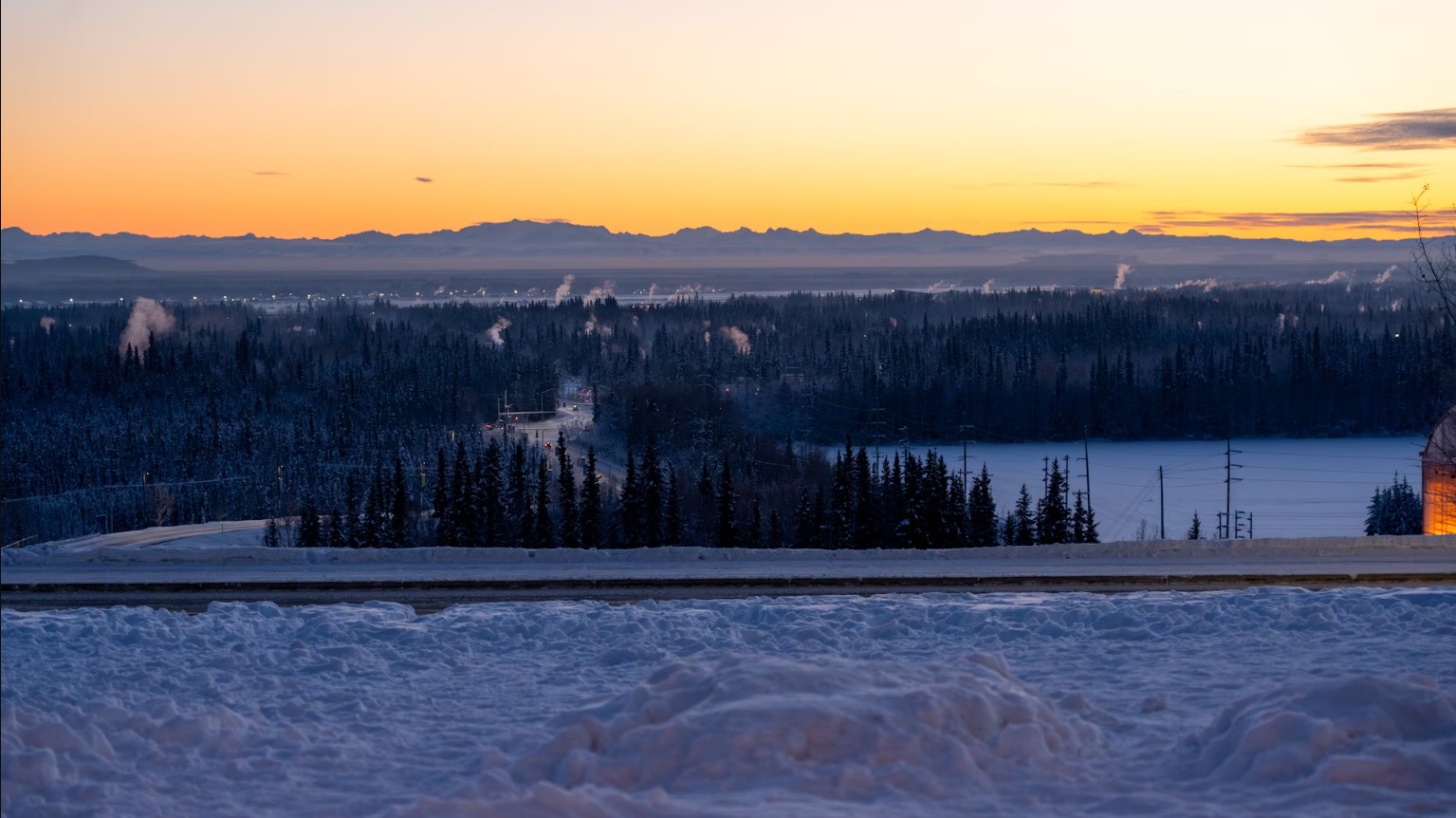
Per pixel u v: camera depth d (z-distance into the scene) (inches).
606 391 4692.4
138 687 349.7
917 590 631.2
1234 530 2417.6
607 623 442.6
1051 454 4001.0
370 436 3646.7
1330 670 357.1
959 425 4343.0
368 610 486.6
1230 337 5595.5
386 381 4687.5
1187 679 350.9
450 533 2015.3
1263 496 3041.3
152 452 3351.4
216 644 420.2
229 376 4722.0
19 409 3900.1
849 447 2001.7
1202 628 425.4
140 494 2859.3
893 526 1969.7
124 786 261.9
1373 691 275.1
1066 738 274.4
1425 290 970.1
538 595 619.2
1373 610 448.8
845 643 415.8
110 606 589.0
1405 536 758.5
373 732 307.6
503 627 441.1
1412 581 636.7
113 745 284.0
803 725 261.0
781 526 2145.7
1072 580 650.8
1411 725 268.8
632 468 2000.5
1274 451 4055.1
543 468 2121.1
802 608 474.6
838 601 512.1
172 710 312.0
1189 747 274.1
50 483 3019.2
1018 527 2087.8
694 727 262.1
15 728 278.2
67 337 5319.9
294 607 541.0
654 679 303.3
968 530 1966.0
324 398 4439.0
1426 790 239.1
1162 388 4512.8
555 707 331.3
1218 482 3339.1
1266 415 4456.2
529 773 261.9
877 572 681.0
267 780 268.1
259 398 4377.5
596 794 237.3
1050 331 6003.9
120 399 4237.2
